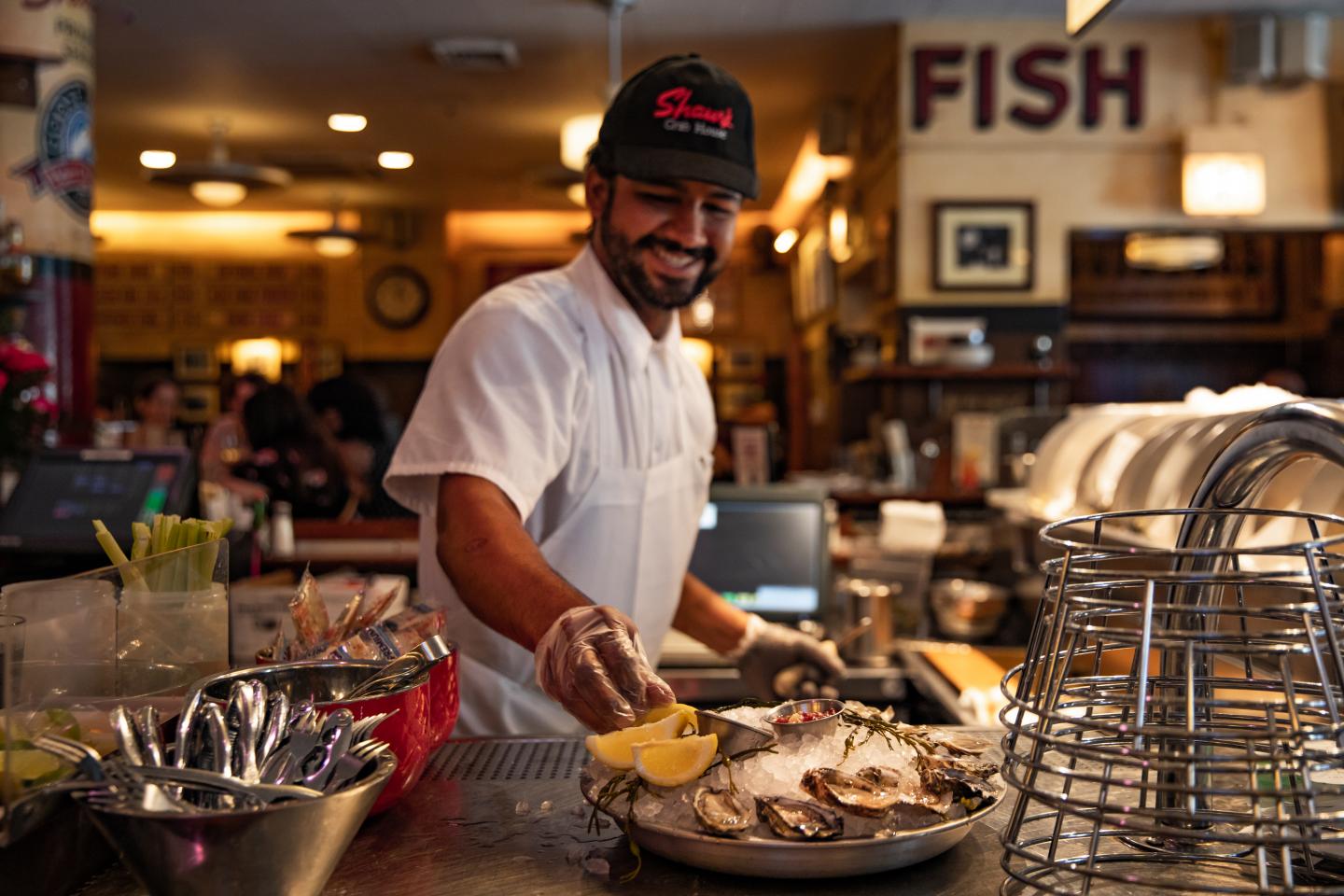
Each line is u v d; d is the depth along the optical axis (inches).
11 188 159.9
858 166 314.2
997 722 67.9
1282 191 261.1
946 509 222.4
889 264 275.3
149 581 36.1
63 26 163.3
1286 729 30.6
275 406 181.3
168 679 36.7
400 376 464.4
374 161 336.2
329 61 275.3
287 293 462.0
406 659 38.2
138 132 337.1
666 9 245.9
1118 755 25.4
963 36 258.8
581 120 254.1
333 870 30.0
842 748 34.4
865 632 102.7
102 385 468.4
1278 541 43.6
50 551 120.9
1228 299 359.3
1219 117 259.8
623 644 36.2
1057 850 32.9
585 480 64.8
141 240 464.1
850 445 335.0
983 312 262.8
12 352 130.0
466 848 34.2
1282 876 25.4
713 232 63.2
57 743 27.9
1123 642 32.4
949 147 259.9
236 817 25.4
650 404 67.7
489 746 45.9
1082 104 260.1
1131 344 362.9
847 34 264.2
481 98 306.2
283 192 419.2
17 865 28.0
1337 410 28.2
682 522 72.4
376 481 190.4
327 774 29.6
